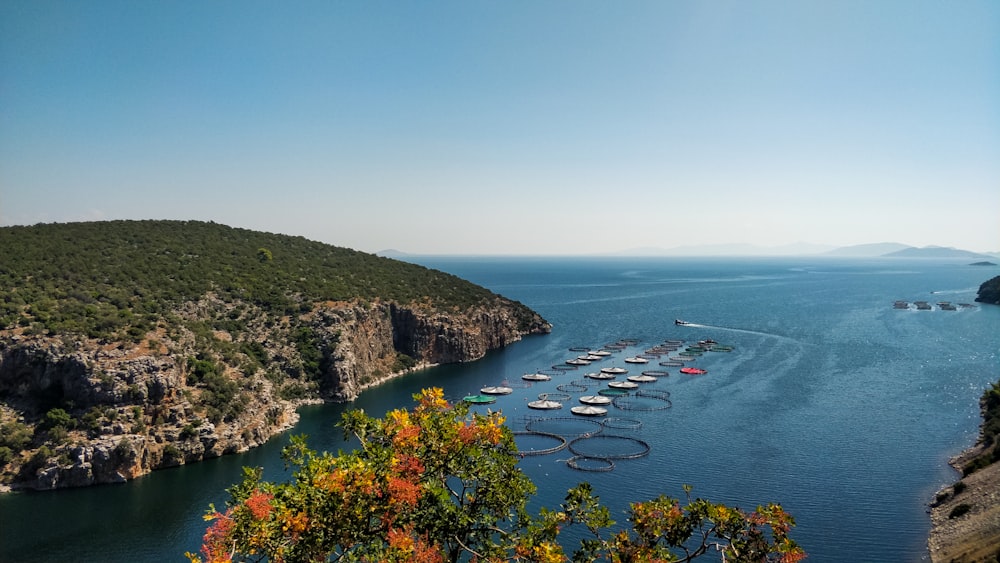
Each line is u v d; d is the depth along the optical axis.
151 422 68.25
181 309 94.94
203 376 76.56
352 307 120.12
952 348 138.88
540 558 18.48
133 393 67.31
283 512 17.16
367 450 19.20
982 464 60.84
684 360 129.88
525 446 74.75
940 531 50.19
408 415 20.33
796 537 50.00
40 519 53.91
